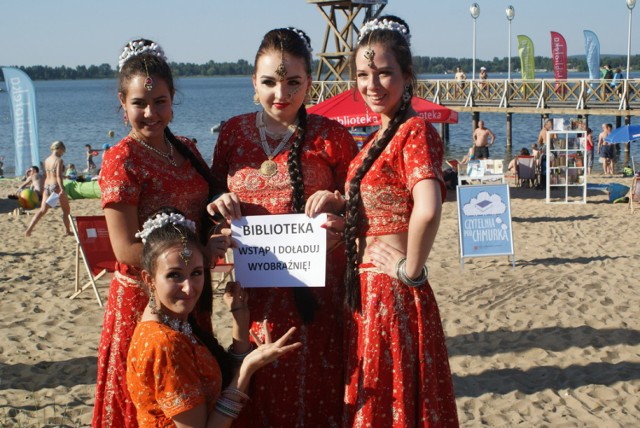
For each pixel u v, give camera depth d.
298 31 3.51
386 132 3.18
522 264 10.20
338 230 3.32
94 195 16.28
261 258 3.36
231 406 2.97
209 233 3.53
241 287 3.37
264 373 3.50
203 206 3.52
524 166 18.80
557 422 5.21
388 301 3.14
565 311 7.86
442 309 8.05
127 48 3.37
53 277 9.83
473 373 6.20
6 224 14.29
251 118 3.59
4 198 18.56
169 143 3.47
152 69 3.29
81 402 5.55
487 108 31.50
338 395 3.55
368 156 3.19
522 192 18.16
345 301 3.29
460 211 9.83
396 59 3.18
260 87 3.46
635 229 12.98
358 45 3.27
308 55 3.49
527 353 6.65
